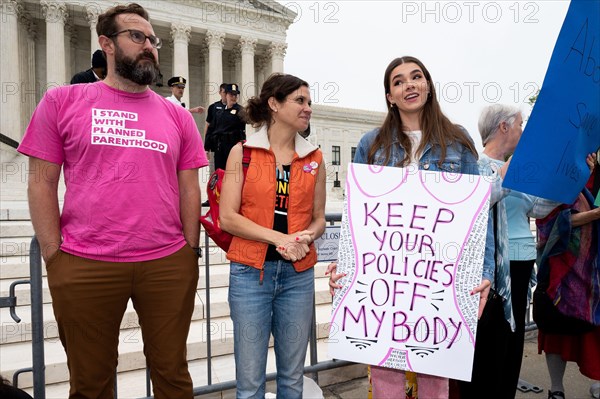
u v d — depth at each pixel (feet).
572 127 5.36
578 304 7.22
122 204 5.20
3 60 55.72
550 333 7.66
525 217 7.08
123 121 5.33
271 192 5.65
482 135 6.98
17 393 4.39
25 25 62.95
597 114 5.42
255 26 74.59
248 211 5.69
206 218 6.10
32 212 5.13
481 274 5.15
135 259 5.30
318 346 10.47
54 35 59.47
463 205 5.29
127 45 5.22
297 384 5.97
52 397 7.93
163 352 5.55
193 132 6.17
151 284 5.46
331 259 8.81
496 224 6.31
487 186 5.25
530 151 5.36
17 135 56.34
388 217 5.49
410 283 5.32
